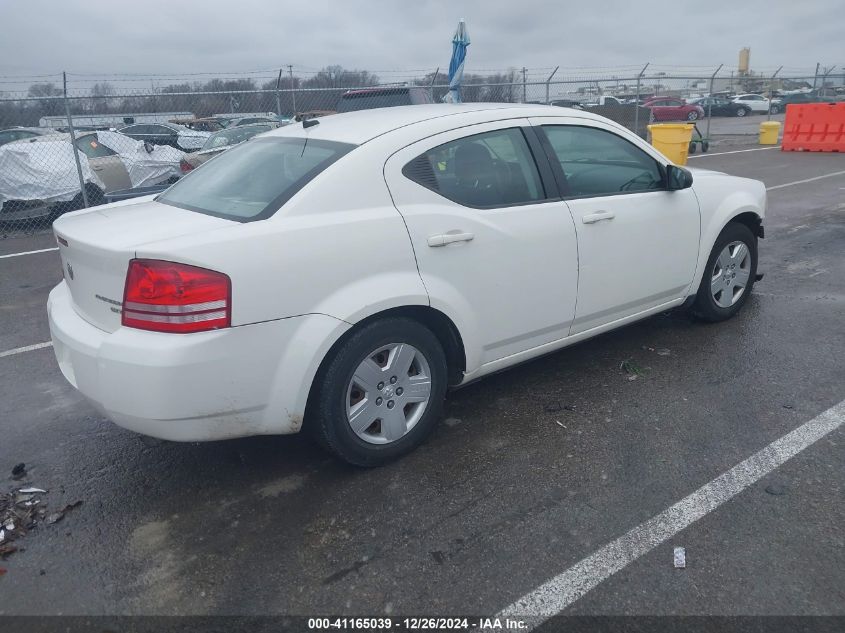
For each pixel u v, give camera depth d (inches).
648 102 1184.2
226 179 142.1
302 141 143.4
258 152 149.3
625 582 103.0
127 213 139.3
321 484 131.9
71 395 178.7
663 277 178.9
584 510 120.3
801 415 149.3
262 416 119.3
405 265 129.3
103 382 113.0
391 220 128.3
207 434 116.0
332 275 120.8
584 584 103.1
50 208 436.5
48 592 106.3
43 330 231.3
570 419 152.9
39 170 426.0
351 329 125.6
